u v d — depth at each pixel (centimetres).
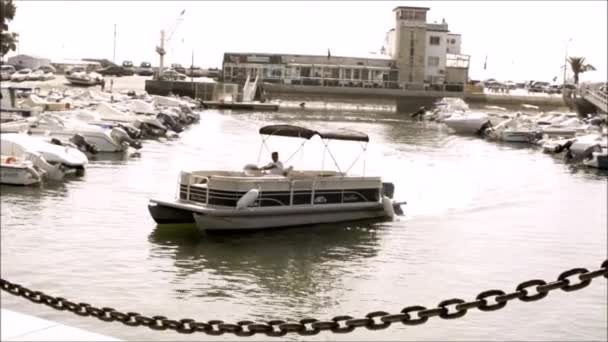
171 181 3394
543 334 1492
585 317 1597
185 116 7425
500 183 3916
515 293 477
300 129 2720
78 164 3366
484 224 2702
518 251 2269
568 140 5844
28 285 1702
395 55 13150
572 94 9931
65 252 2017
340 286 1838
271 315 1593
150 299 1661
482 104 12581
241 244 2283
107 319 615
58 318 1459
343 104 12412
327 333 1457
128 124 5278
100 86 11594
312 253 2195
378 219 2741
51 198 2797
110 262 1950
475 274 1969
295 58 13012
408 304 1686
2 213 2478
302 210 2562
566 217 2902
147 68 16312
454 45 13600
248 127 7325
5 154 3228
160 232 2361
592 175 4506
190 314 1570
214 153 4809
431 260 2131
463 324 1534
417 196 3312
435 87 12838
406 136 7231
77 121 4528
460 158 5297
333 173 2777
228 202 2431
